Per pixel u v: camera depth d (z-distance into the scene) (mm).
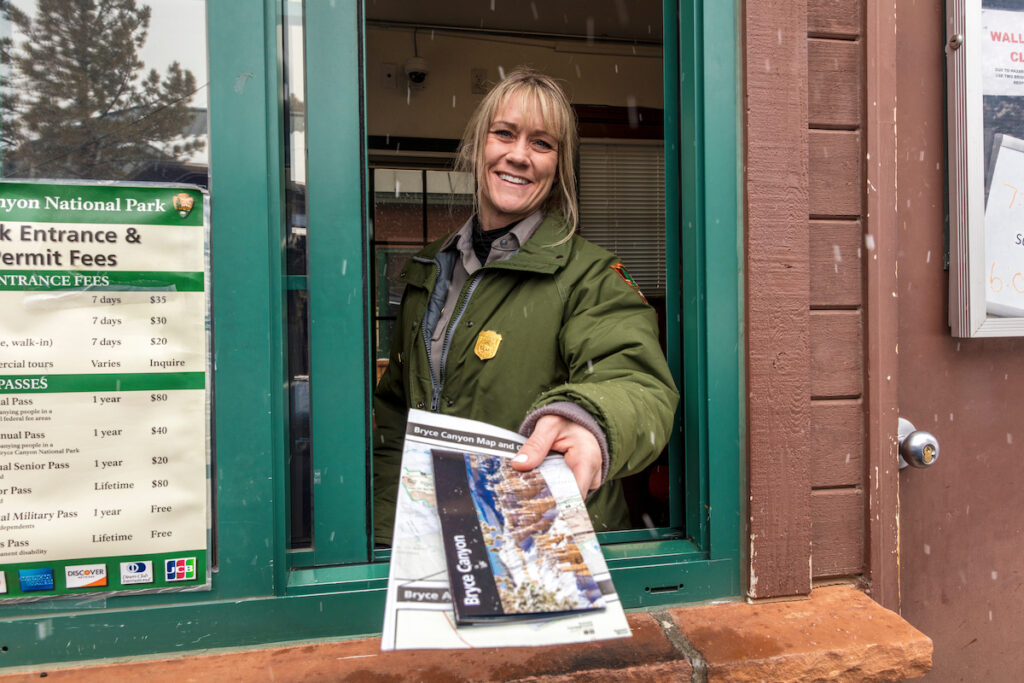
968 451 1501
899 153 1438
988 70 1427
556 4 3217
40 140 1023
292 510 1136
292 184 1104
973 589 1513
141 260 995
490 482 840
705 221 1219
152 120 1043
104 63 1032
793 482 1228
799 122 1235
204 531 1029
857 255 1300
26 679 944
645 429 944
